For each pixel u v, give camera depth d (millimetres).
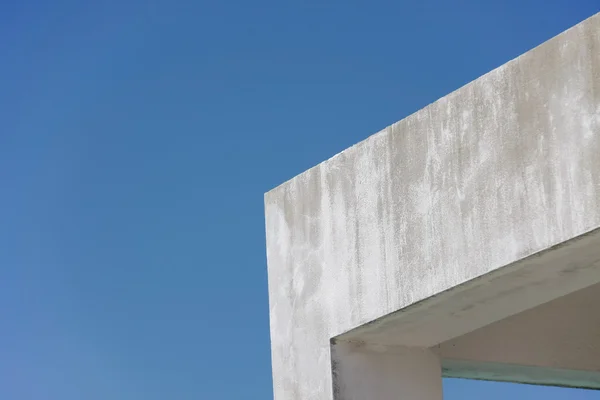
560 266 4672
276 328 5875
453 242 4910
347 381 5477
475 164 4852
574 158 4418
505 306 5145
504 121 4742
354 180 5508
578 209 4379
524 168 4625
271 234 6031
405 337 5535
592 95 4383
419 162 5141
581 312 6211
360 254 5402
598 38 4383
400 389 5578
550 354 6047
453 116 4992
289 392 5707
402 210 5195
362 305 5348
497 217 4719
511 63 4742
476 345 5855
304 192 5832
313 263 5695
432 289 4980
